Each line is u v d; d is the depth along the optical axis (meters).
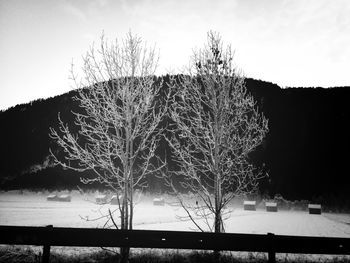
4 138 130.25
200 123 10.30
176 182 74.12
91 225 23.38
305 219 43.78
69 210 43.06
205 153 10.58
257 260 8.09
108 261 7.77
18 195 84.69
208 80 10.46
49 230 6.33
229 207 69.31
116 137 9.40
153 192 75.25
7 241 6.26
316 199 79.75
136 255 8.47
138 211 48.19
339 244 6.35
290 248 6.36
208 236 6.38
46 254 6.30
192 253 8.60
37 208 45.28
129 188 9.52
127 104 9.45
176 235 6.38
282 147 106.81
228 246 6.36
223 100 10.26
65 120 133.50
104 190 83.19
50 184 93.19
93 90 9.37
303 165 99.00
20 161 117.44
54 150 118.81
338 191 85.25
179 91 10.57
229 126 10.09
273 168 95.62
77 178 94.75
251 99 10.14
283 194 84.25
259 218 42.47
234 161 10.18
